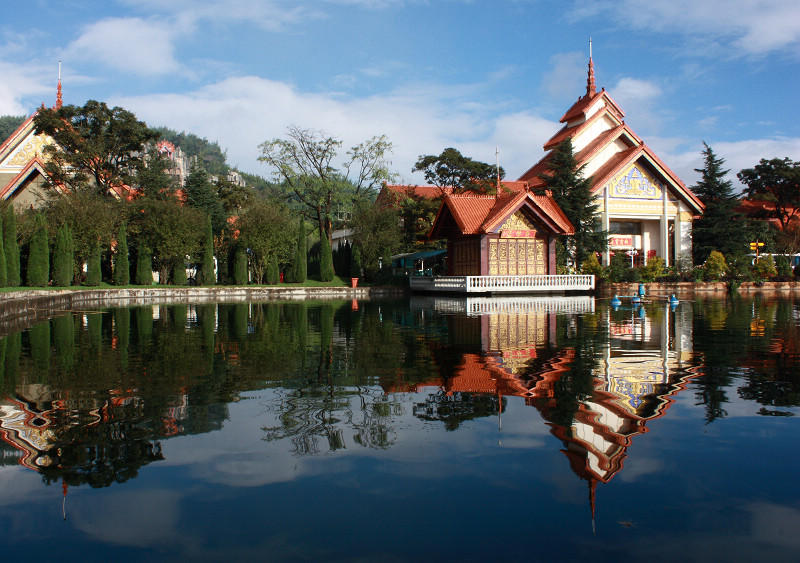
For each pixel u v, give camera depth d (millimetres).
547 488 5117
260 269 54000
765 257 52906
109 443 6445
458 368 10805
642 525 4457
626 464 5668
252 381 9703
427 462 5750
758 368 10633
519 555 4035
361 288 48750
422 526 4461
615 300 30203
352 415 7480
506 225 41688
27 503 4938
